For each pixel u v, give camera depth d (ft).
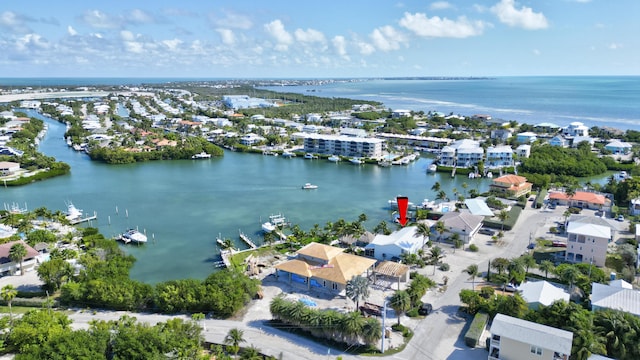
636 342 268.21
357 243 503.61
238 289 354.74
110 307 361.51
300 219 617.21
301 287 394.73
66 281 392.06
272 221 596.29
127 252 501.15
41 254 459.73
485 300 340.80
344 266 392.88
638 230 491.31
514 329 270.46
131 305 357.61
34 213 574.56
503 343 269.23
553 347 254.27
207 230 573.74
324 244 464.65
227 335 311.06
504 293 370.73
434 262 430.61
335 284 382.83
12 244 440.86
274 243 514.68
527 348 262.06
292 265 403.13
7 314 348.79
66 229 556.92
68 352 259.60
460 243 485.97
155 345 277.44
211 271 450.71
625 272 395.55
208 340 310.86
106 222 604.49
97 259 421.18
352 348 303.07
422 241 473.67
